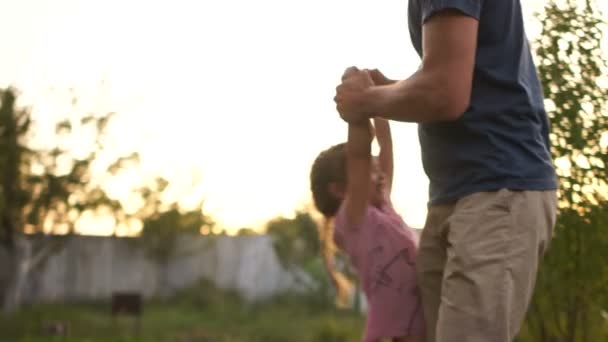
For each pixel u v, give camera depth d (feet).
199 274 93.76
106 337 64.90
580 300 10.97
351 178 8.91
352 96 7.84
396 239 9.12
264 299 89.86
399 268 9.04
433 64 7.13
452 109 7.13
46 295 88.17
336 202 9.95
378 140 10.07
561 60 10.94
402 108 7.35
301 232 84.69
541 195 7.48
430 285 8.43
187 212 90.99
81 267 90.38
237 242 93.86
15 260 77.30
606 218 10.57
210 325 73.05
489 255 7.31
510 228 7.33
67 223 76.02
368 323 9.23
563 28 10.97
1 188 73.41
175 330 70.23
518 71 7.63
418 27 7.78
